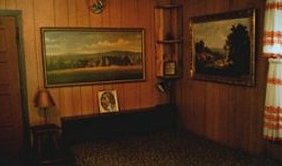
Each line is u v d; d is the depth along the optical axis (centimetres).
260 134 331
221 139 391
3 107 400
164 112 462
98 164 322
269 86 301
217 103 394
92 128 420
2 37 392
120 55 452
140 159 332
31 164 406
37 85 413
